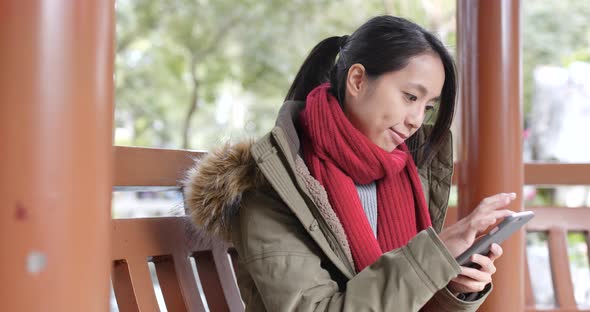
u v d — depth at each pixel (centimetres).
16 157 108
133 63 1220
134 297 167
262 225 159
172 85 1240
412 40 167
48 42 108
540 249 617
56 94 109
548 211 289
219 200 163
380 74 167
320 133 169
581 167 287
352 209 166
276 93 1195
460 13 245
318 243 158
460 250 153
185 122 1170
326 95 176
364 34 173
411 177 188
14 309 108
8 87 107
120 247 167
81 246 112
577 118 848
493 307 232
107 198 117
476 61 236
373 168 170
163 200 1057
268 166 155
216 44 1145
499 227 154
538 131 864
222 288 198
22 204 108
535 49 1051
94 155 114
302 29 1120
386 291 148
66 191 110
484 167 234
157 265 186
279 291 152
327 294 154
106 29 116
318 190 160
